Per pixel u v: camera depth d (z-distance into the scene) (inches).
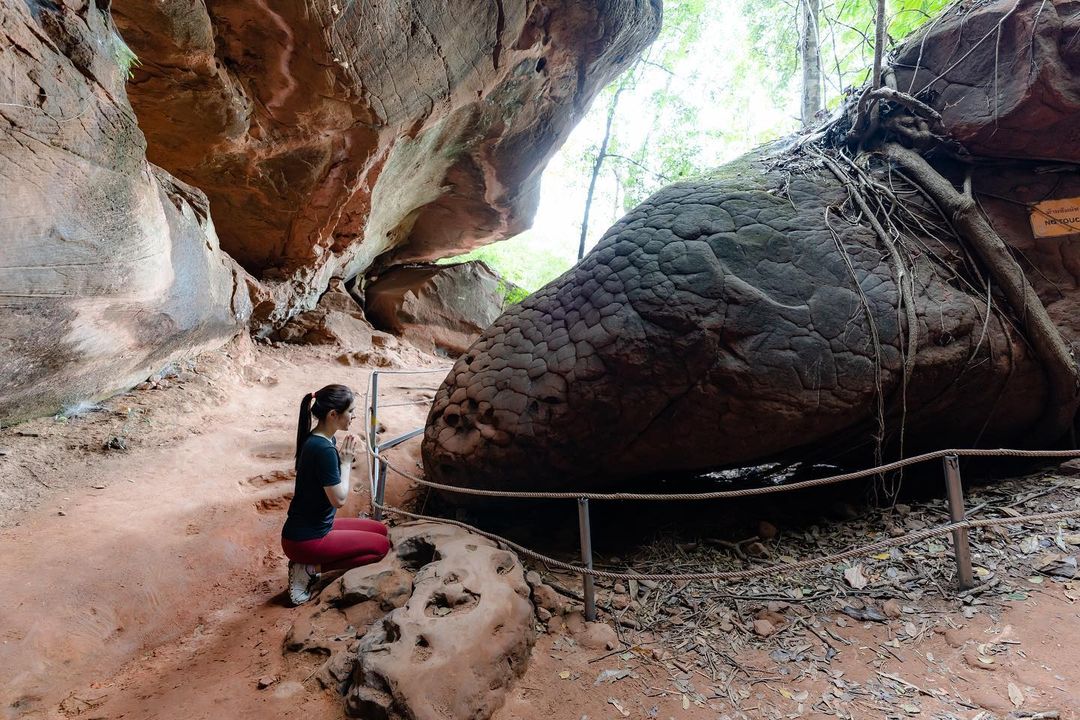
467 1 248.2
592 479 162.6
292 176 282.0
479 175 405.1
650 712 96.0
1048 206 171.0
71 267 125.3
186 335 229.8
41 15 105.9
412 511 188.2
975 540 134.4
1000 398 160.2
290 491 182.2
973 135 175.8
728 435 149.0
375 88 240.8
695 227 160.9
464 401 171.3
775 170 193.8
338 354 362.3
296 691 101.2
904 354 148.2
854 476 114.6
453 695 92.6
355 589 122.2
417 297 485.4
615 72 404.2
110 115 127.3
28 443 165.9
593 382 151.1
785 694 98.0
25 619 108.9
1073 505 140.0
